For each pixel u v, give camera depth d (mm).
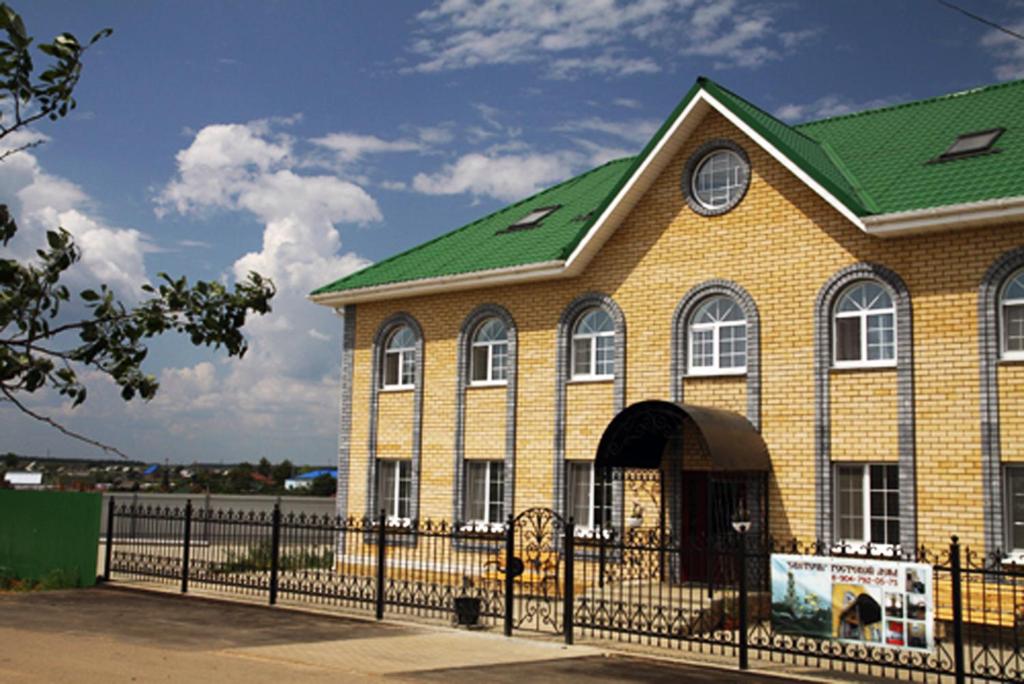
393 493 23875
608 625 15695
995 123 18812
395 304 24188
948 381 16219
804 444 17594
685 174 19641
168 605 17438
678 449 19078
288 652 12742
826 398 17438
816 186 17359
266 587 18125
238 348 6914
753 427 18078
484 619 16531
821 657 12266
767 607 17406
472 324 22656
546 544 20578
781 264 18234
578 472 20812
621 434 17969
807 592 12305
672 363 19344
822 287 17672
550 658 13047
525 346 21672
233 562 22594
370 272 25359
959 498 15914
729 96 18734
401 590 19031
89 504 20406
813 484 17406
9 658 11602
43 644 12758
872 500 17016
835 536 17188
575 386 20812
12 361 6082
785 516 17641
